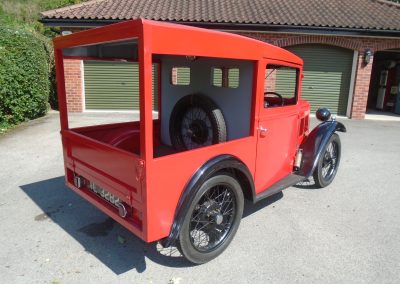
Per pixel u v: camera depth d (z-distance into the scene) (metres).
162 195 2.31
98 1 10.77
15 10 19.58
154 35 2.01
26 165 5.11
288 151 3.85
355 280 2.56
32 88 8.24
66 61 10.02
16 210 3.63
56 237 3.10
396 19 10.56
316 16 10.41
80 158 3.05
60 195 4.04
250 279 2.55
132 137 3.68
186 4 11.04
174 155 2.33
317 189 4.48
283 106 3.56
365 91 10.59
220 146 2.66
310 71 10.73
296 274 2.62
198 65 3.43
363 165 5.66
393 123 10.22
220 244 2.83
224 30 9.62
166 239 2.40
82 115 9.80
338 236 3.23
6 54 7.34
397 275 2.64
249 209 3.79
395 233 3.32
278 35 9.99
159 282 2.50
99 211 3.64
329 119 4.83
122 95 10.61
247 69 2.97
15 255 2.79
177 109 3.56
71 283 2.46
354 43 10.22
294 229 3.34
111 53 3.56
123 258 2.81
